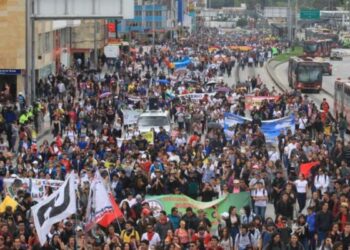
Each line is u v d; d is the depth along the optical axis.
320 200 32.00
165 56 129.75
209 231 29.67
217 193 35.94
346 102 66.81
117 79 89.75
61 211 27.11
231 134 54.19
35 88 75.19
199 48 173.50
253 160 38.72
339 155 42.44
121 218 28.67
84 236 27.78
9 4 78.62
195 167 37.97
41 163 40.41
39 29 86.25
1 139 48.25
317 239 30.30
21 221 28.55
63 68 100.50
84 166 38.72
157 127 56.59
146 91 82.12
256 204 34.12
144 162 39.12
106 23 145.12
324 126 56.78
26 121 54.59
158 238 28.14
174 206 32.44
